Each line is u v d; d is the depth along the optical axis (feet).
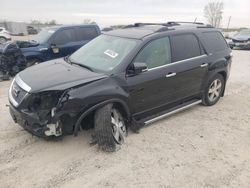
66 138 16.42
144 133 17.29
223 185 12.92
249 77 33.01
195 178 13.32
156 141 16.42
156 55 17.39
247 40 66.54
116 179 13.10
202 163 14.49
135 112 16.79
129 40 17.39
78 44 34.91
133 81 16.06
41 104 14.12
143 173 13.55
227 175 13.62
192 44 19.69
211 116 20.24
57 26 35.73
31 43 33.12
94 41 19.52
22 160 14.49
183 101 19.84
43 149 15.43
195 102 20.59
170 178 13.25
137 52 16.48
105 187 12.61
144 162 14.38
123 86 15.67
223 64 21.68
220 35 22.41
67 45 34.24
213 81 21.49
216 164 14.47
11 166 14.02
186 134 17.43
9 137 16.65
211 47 21.06
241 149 16.01
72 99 13.97
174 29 19.06
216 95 22.30
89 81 14.74
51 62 18.31
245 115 20.70
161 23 21.58
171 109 19.08
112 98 15.12
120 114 16.28
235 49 68.85
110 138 14.84
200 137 17.15
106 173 13.51
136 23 20.98
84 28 35.68
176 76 18.25
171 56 18.17
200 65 19.83
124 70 15.89
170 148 15.75
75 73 15.57
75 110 14.11
